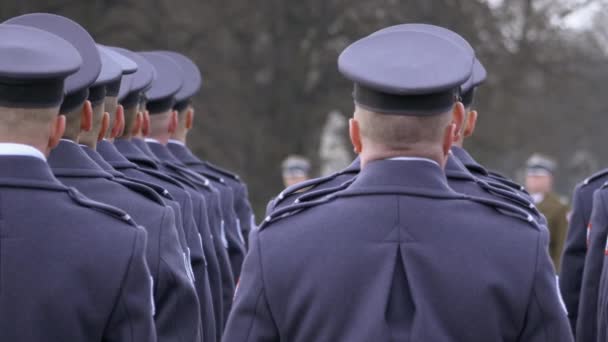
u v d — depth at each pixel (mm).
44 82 6520
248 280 6719
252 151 51781
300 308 6574
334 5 50562
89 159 8016
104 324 6480
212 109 50719
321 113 52219
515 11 52625
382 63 6590
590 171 71125
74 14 45719
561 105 57312
